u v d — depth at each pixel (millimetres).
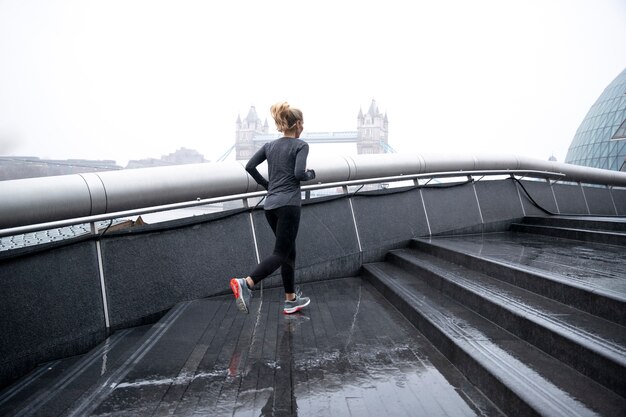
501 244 5977
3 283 3279
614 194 10703
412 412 2252
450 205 7562
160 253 4480
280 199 3941
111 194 4051
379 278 5156
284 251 3961
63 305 3652
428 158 7348
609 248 5512
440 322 3336
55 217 3701
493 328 3178
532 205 8695
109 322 3990
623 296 2760
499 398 2271
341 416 2227
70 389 2736
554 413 1861
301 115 4160
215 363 2984
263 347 3299
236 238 5148
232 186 5051
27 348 3350
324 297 4926
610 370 2121
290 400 2422
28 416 2340
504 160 8281
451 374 2746
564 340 2488
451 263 5258
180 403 2393
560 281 3295
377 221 6574
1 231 3299
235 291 3744
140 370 2861
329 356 3096
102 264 4031
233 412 2285
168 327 3781
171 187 4527
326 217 6105
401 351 3174
